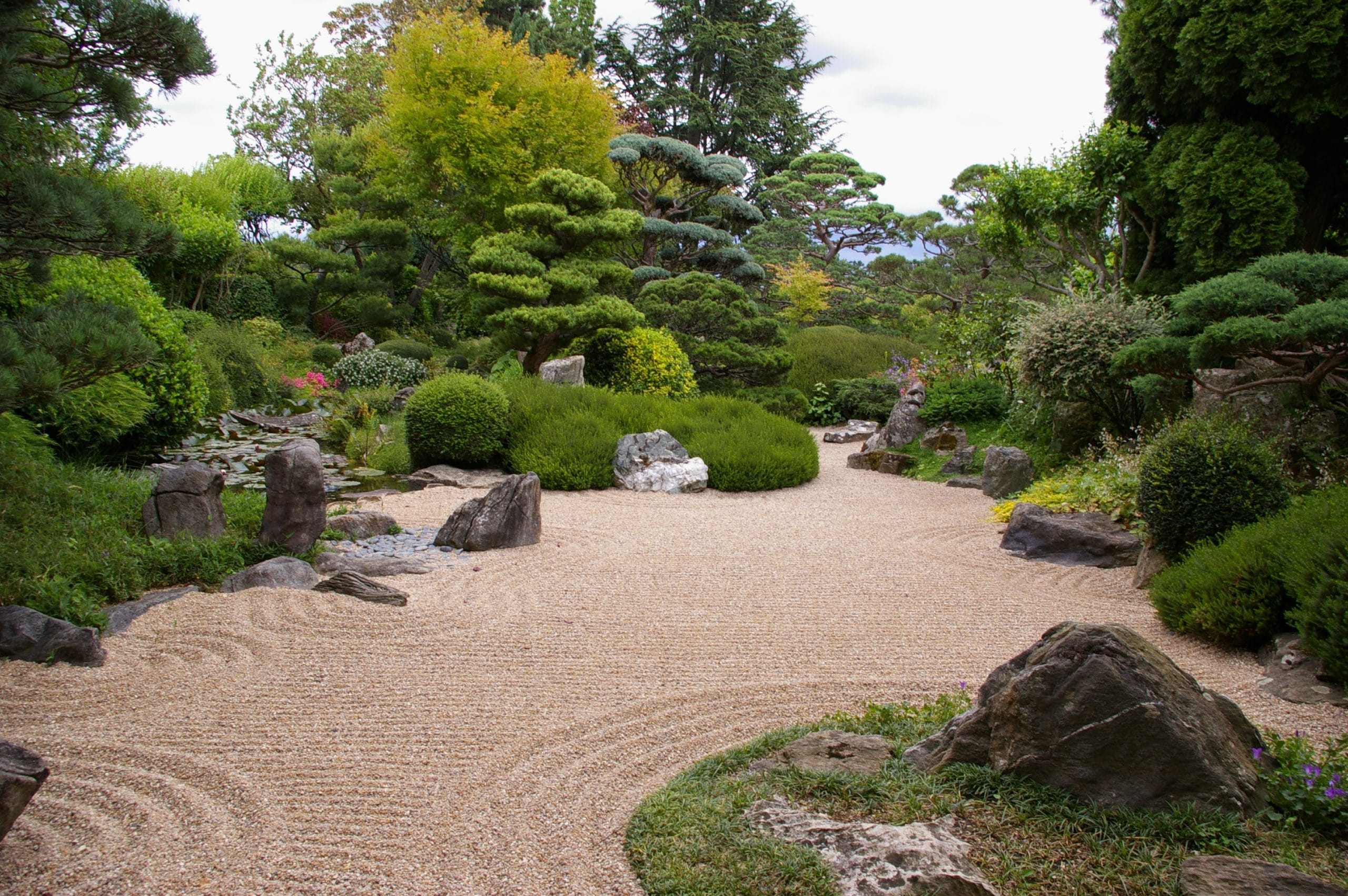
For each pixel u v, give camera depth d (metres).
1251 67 9.11
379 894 2.56
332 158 24.64
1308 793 2.67
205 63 6.05
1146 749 2.71
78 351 5.27
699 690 4.30
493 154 21.03
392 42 29.39
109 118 7.16
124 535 6.03
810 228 30.98
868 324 27.25
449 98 21.48
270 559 6.20
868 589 6.29
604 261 16.86
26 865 2.70
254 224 25.92
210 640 4.90
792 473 11.23
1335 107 8.95
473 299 16.08
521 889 2.57
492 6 32.19
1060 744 2.79
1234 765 2.75
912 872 2.35
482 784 3.29
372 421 12.96
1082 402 10.23
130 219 5.80
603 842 2.85
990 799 2.80
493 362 17.83
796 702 4.16
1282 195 9.35
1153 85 10.46
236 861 2.74
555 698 4.18
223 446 12.33
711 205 23.88
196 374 11.64
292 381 16.73
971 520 9.05
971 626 5.40
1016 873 2.42
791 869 2.46
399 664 4.61
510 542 7.35
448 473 10.66
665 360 15.85
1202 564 5.34
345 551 7.05
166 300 18.23
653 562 7.03
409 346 19.28
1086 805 2.72
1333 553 4.50
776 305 27.39
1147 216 11.02
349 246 23.70
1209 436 6.29
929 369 14.45
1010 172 11.66
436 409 10.84
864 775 3.02
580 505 9.62
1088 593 6.22
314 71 28.06
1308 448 7.70
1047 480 9.52
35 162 7.57
